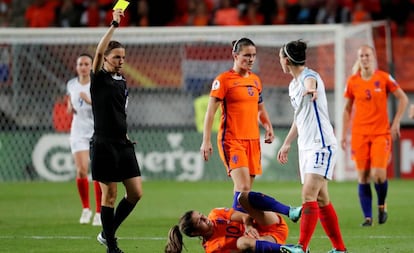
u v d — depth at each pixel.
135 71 67.06
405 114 66.12
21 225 41.38
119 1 30.44
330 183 62.78
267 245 27.86
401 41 66.75
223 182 64.62
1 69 66.12
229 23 75.69
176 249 28.28
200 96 66.19
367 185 41.25
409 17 77.06
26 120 66.38
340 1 77.50
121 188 60.22
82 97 41.47
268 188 59.16
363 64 41.69
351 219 43.44
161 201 52.19
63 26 76.38
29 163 66.25
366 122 41.41
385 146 41.34
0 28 71.31
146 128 66.69
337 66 63.50
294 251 27.61
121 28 64.50
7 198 54.44
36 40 65.50
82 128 42.44
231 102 33.00
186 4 79.06
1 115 66.31
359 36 64.88
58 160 66.06
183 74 66.50
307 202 29.48
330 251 31.47
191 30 64.31
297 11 75.38
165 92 66.62
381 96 41.56
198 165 65.94
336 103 63.72
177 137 66.31
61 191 58.75
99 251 33.25
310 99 29.94
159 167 66.50
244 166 32.66
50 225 41.34
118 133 31.41
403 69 66.31
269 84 65.69
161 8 76.56
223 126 33.19
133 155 31.94
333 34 64.38
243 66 33.03
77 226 40.91
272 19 75.75
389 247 33.97
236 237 28.30
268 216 29.12
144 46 67.12
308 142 30.11
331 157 29.98
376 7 77.31
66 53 66.69
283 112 65.38
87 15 76.44
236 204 29.33
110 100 31.14
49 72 66.44
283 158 32.19
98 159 31.36
